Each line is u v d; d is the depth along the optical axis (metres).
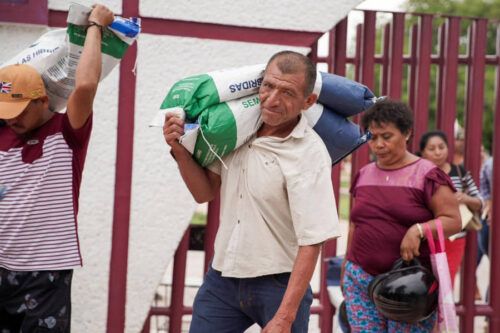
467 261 5.14
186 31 4.44
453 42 5.07
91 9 3.19
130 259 4.46
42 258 3.16
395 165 3.96
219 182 3.35
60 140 3.21
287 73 2.91
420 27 5.05
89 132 3.25
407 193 3.87
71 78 3.31
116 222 4.44
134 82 4.41
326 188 3.03
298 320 3.19
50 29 4.27
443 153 5.04
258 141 3.07
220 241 3.19
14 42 4.22
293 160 3.01
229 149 3.09
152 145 4.45
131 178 4.44
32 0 4.17
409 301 3.71
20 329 3.31
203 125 3.03
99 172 4.40
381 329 4.03
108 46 3.31
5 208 3.16
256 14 4.50
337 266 5.04
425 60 5.05
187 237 4.73
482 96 5.11
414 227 3.79
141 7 4.36
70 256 3.19
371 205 3.96
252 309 3.18
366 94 3.36
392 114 3.85
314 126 3.28
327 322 5.03
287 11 4.54
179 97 3.10
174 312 4.76
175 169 4.48
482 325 6.77
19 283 3.19
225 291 3.24
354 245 4.05
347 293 4.09
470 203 4.88
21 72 3.13
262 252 3.08
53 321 3.20
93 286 4.44
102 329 4.46
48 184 3.17
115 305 4.47
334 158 3.44
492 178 5.20
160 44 4.41
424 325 3.96
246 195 3.09
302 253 2.98
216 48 4.48
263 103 2.96
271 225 3.08
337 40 4.91
